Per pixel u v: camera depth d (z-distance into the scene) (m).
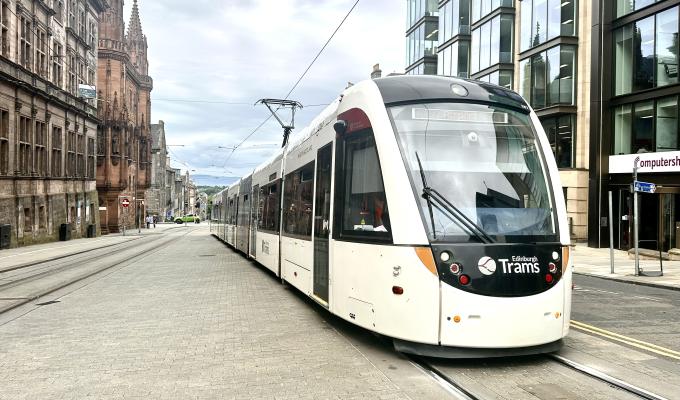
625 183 24.78
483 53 35.25
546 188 6.68
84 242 35.25
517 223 6.29
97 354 6.71
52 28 36.25
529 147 6.88
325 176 8.48
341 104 8.06
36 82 32.91
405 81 7.16
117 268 17.67
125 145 55.28
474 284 5.90
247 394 5.15
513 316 5.90
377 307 6.48
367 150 6.98
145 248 28.47
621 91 25.11
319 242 8.55
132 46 71.06
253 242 18.02
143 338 7.56
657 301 11.12
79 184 41.47
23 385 5.49
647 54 23.52
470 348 5.94
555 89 28.80
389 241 6.30
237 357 6.50
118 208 56.19
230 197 28.08
